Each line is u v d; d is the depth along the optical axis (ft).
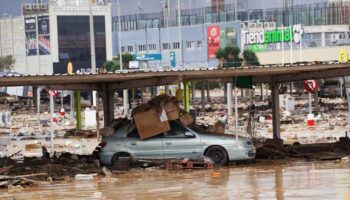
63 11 525.75
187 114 98.17
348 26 503.61
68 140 156.04
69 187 80.43
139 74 96.02
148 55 399.44
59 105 346.95
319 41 490.49
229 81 113.09
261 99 312.29
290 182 77.77
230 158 95.09
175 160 93.66
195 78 108.68
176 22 526.57
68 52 526.57
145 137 95.71
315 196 67.77
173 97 100.12
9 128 213.46
